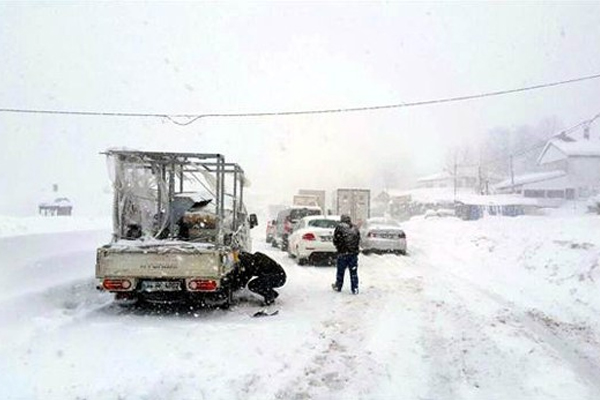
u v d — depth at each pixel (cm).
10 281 805
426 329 740
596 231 1722
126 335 681
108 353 595
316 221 1591
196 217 929
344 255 1052
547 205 5359
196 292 849
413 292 1052
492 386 520
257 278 920
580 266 1131
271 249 2111
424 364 585
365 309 883
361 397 489
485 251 1653
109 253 805
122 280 802
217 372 538
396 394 498
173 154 898
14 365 539
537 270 1252
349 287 1127
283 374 542
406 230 2953
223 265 821
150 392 479
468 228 2388
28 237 995
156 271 802
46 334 664
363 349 639
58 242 1089
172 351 610
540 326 754
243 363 571
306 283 1181
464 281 1195
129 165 933
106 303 920
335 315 834
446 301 950
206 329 725
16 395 465
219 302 872
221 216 903
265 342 661
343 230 1053
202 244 840
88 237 1248
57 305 823
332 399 482
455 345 659
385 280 1221
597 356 613
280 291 1071
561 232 1783
